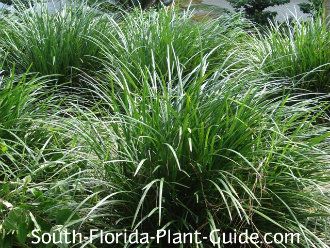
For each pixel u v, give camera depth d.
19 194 3.43
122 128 3.46
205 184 3.28
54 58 5.16
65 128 3.79
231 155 3.30
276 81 4.96
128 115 3.46
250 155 3.31
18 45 5.41
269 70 5.46
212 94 3.53
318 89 5.40
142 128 3.32
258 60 5.59
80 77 5.37
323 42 5.48
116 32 5.68
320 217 3.38
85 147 3.57
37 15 5.53
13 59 5.38
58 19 5.55
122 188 3.29
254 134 3.39
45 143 3.76
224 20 6.29
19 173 3.55
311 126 3.85
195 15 8.26
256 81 4.14
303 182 3.31
